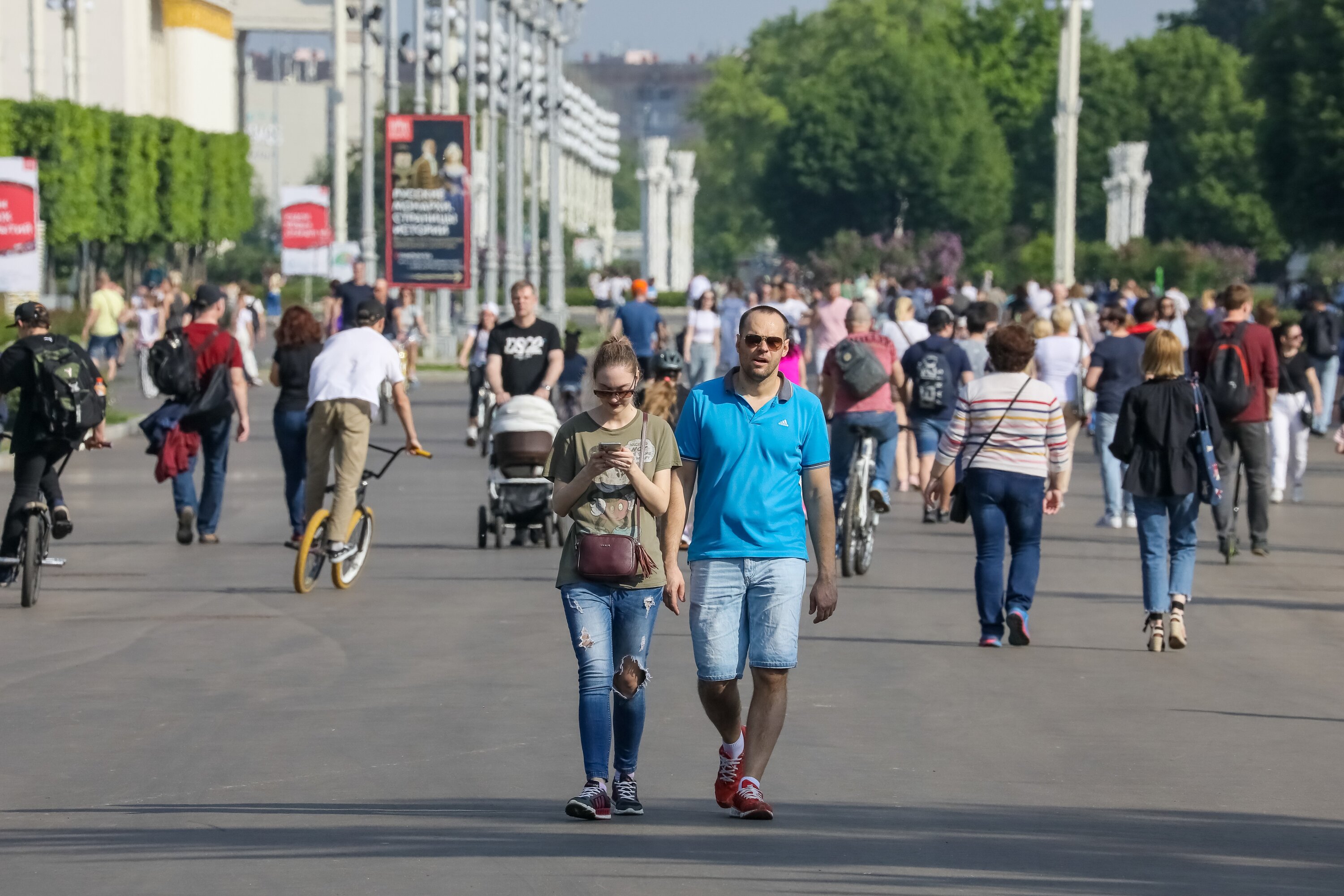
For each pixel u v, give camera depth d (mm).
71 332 170250
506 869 21922
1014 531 38750
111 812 24766
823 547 24797
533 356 55500
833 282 87875
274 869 21938
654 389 50406
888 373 51750
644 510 24750
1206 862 22312
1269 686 34438
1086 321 92375
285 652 37406
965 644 38938
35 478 43969
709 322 104062
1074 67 140125
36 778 26750
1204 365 53375
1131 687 34281
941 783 26703
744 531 24328
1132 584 48219
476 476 77375
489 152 168875
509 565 51219
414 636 39375
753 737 24484
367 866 22078
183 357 54375
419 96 157125
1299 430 69438
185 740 29297
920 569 50812
